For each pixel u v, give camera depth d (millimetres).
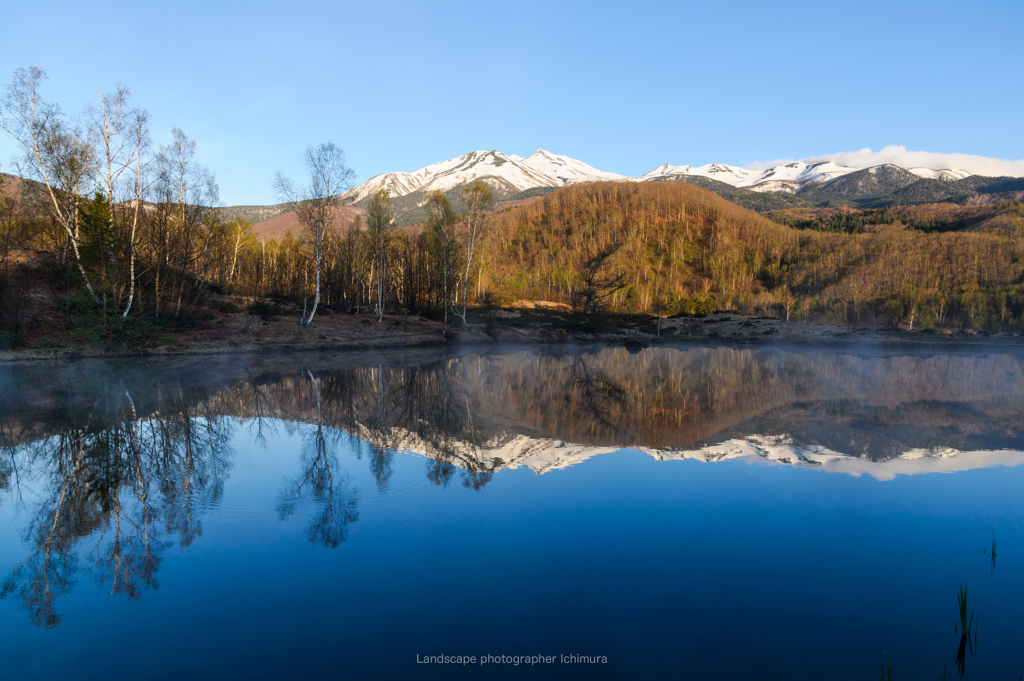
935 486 9312
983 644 4906
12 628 5078
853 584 5980
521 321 56969
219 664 4496
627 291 94000
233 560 6402
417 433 12852
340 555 6531
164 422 13914
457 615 5262
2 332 26531
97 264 29672
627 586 5836
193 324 33312
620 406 16828
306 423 13867
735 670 4445
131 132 29516
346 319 42469
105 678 4367
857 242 164500
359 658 4578
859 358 39594
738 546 6875
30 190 29578
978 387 22266
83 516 7773
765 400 18234
